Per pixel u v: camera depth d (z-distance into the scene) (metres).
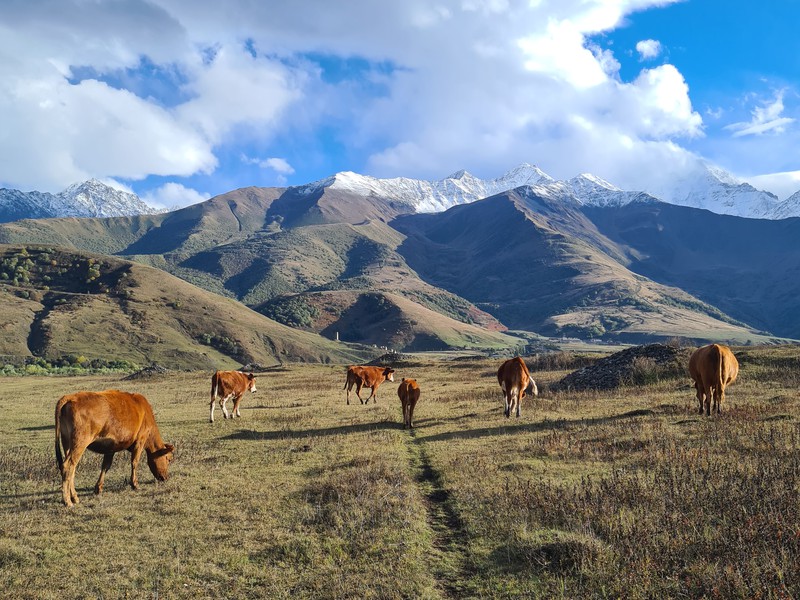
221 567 7.32
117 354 146.12
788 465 9.13
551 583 6.11
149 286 197.25
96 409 10.19
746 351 30.23
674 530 6.95
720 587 5.46
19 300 167.38
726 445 11.17
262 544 8.01
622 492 8.47
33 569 7.38
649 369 25.27
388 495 9.67
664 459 10.36
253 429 18.38
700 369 15.33
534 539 7.25
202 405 27.31
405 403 17.77
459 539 7.88
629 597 5.56
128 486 11.39
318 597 6.37
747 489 7.95
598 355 42.16
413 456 13.35
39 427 20.97
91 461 13.73
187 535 8.46
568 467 10.84
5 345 137.38
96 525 9.02
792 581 5.45
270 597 6.44
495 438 14.49
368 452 13.54
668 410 16.48
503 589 6.20
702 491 8.26
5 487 11.65
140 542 8.29
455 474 10.93
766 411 14.70
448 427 16.94
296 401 27.44
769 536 6.36
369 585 6.54
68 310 164.75
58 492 11.09
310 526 8.56
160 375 50.56
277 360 179.62
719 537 6.59
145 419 11.27
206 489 10.96
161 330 168.62
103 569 7.36
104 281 195.62
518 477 10.33
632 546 6.52
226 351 172.25
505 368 18.08
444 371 45.16
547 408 19.38
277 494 10.39
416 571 6.82
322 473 11.73
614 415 16.72
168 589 6.73
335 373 49.03
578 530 7.34
